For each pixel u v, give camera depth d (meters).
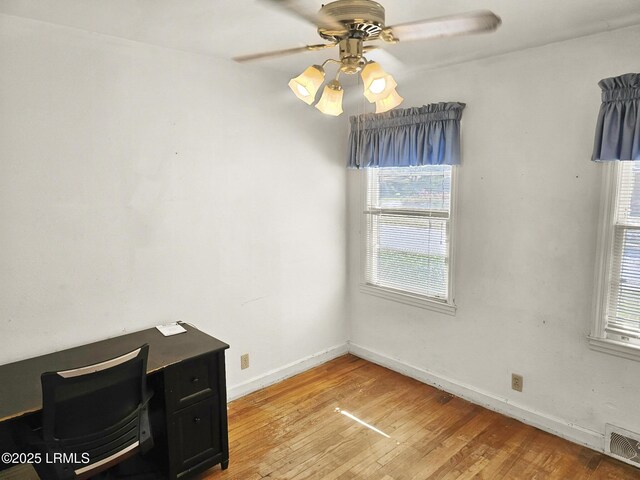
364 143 3.49
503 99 2.78
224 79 2.94
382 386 3.42
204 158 2.90
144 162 2.64
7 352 2.25
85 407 1.82
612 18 2.15
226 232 3.07
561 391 2.71
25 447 1.79
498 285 2.94
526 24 2.22
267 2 1.31
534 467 2.44
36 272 2.30
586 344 2.58
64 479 1.80
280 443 2.69
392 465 2.47
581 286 2.57
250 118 3.12
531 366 2.84
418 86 3.24
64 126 2.32
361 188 3.75
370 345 3.90
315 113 3.53
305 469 2.45
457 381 3.26
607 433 2.53
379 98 1.54
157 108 2.66
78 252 2.44
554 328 2.70
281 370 3.53
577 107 2.48
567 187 2.57
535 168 2.69
